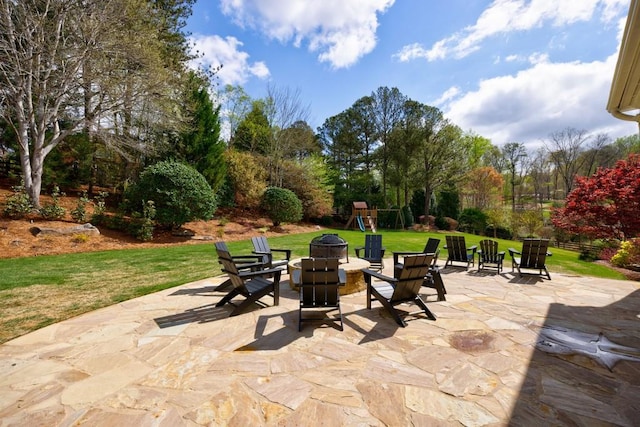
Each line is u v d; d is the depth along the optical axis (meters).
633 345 3.02
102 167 13.41
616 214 8.32
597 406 2.06
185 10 15.59
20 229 8.27
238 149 21.52
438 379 2.39
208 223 13.84
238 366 2.59
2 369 2.51
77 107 11.24
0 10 8.13
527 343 3.06
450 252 7.14
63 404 2.05
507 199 34.75
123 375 2.43
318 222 21.55
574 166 29.56
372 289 4.05
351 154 28.22
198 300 4.46
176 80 12.08
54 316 3.75
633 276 6.67
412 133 22.05
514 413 1.98
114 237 9.60
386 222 23.48
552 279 6.05
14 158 11.59
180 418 1.92
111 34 9.42
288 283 5.62
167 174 10.33
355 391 2.22
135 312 3.94
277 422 1.89
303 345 3.01
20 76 8.81
